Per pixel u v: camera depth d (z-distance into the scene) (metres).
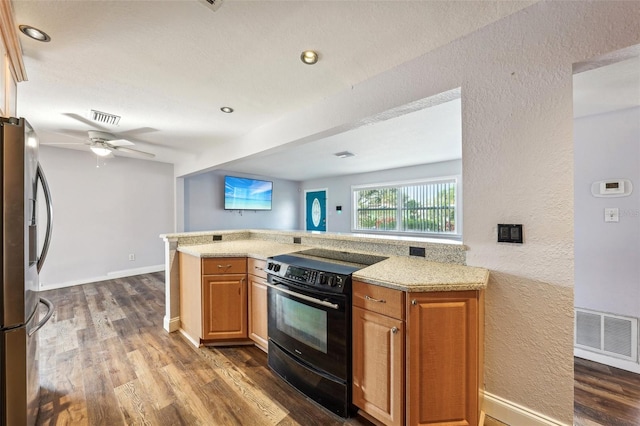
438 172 5.11
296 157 4.69
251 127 3.10
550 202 1.34
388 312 1.40
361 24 1.43
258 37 1.53
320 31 1.48
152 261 5.14
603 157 2.23
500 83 1.44
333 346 1.61
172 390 1.82
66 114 2.67
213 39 1.54
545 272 1.37
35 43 1.54
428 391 1.34
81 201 4.36
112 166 4.67
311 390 1.72
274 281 2.00
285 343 1.92
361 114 2.03
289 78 1.98
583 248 2.31
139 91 2.18
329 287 1.60
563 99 1.29
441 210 5.14
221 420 1.56
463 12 1.36
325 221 7.21
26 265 1.32
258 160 4.95
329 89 2.15
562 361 1.33
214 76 1.95
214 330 2.35
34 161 1.50
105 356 2.23
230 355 2.27
